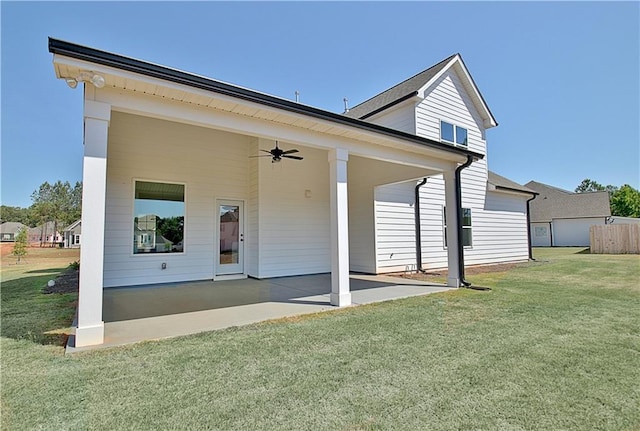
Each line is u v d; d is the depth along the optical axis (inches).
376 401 88.2
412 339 139.6
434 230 420.2
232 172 340.8
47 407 84.4
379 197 371.6
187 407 84.8
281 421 78.7
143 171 291.9
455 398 90.0
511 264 481.7
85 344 129.6
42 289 273.7
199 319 172.9
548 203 1150.3
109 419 79.3
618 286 277.7
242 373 105.2
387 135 224.8
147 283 289.9
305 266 365.4
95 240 133.3
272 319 173.0
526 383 99.0
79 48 120.4
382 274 367.9
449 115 442.3
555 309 194.1
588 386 97.0
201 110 166.7
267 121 188.9
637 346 131.0
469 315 180.9
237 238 343.6
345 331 151.0
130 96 146.4
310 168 375.6
